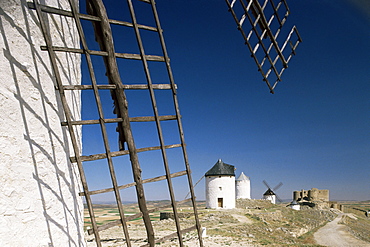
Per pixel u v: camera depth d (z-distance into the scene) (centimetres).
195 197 413
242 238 1528
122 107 359
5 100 282
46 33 306
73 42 436
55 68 310
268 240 1603
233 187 2831
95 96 335
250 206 3425
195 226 408
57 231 341
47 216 325
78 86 326
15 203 283
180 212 2408
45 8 304
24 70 308
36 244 302
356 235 2569
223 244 1327
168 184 387
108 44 351
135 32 373
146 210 365
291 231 2166
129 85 364
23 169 296
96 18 346
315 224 2995
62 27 394
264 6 745
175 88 407
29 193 301
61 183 362
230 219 2145
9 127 285
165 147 388
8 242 269
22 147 298
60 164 364
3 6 288
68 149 393
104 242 1214
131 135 363
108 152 338
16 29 301
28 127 308
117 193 338
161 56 398
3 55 285
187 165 409
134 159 362
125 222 339
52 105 353
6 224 270
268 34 772
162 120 391
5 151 278
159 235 1487
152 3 393
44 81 339
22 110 302
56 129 359
